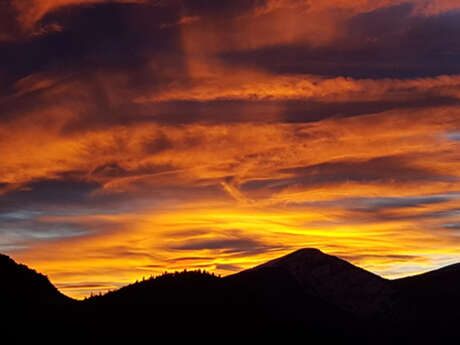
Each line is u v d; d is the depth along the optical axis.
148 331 134.12
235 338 137.88
